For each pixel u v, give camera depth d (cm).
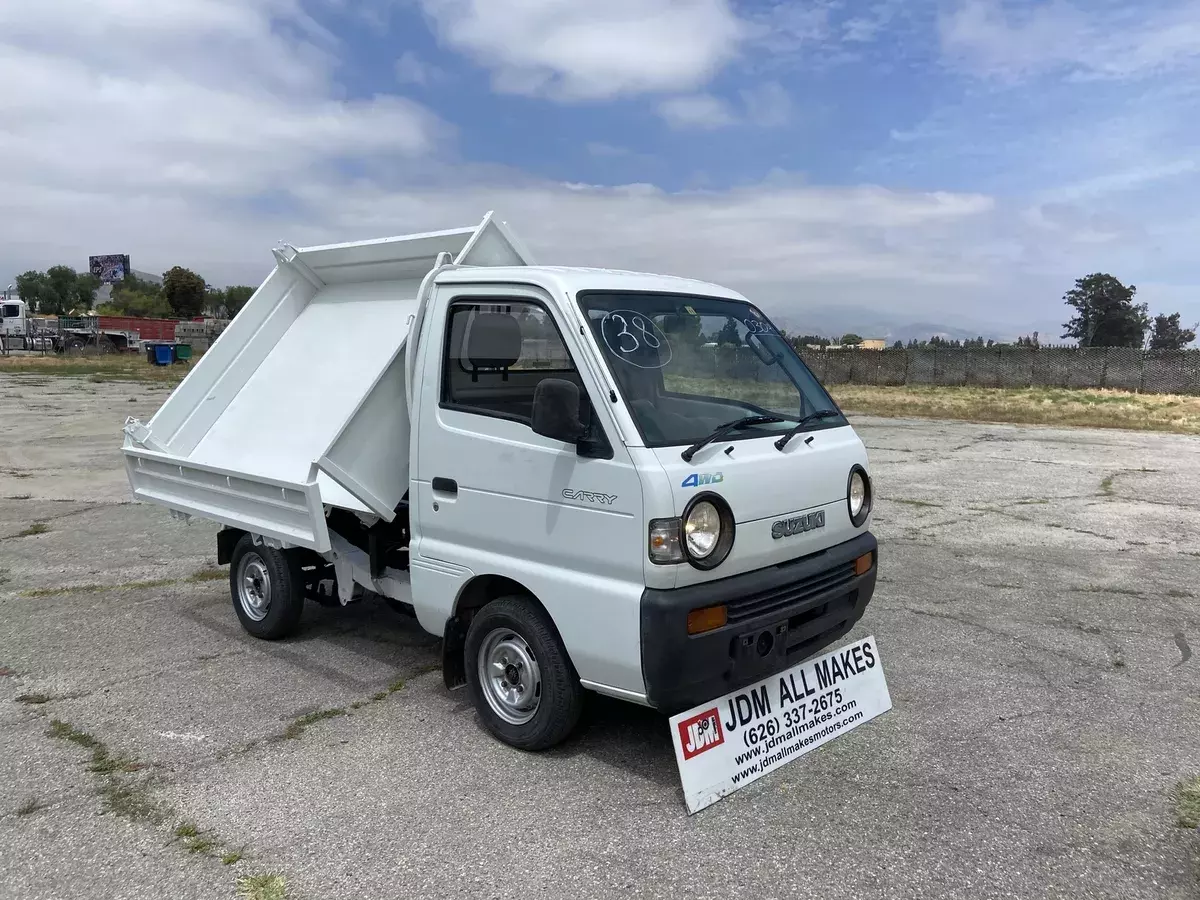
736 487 381
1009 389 3409
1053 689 517
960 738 450
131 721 470
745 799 387
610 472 372
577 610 387
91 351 5709
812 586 423
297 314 673
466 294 450
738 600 382
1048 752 436
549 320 412
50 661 561
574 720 416
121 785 399
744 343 475
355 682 527
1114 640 604
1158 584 741
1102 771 416
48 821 369
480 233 496
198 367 645
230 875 330
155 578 762
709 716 389
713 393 436
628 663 370
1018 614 660
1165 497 1146
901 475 1331
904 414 2438
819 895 319
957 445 1716
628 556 367
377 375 479
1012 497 1146
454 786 399
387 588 528
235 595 621
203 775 409
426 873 331
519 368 428
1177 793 396
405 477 505
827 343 4034
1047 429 2045
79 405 2367
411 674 541
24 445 1606
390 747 439
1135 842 355
